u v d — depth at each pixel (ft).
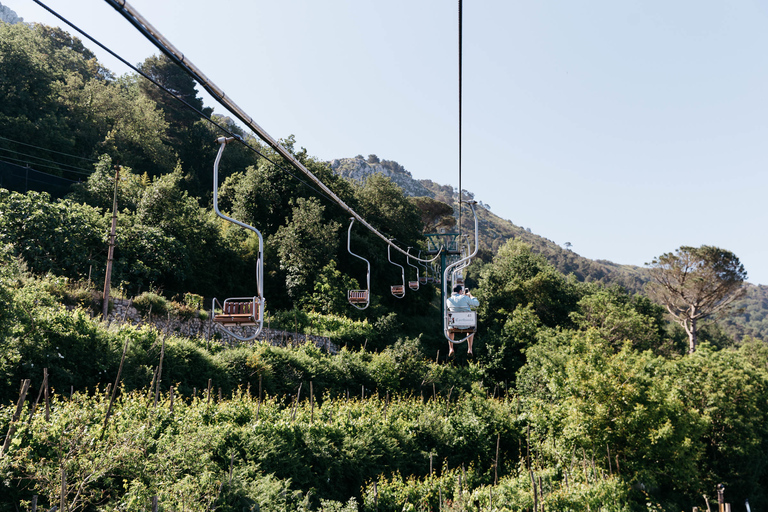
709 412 107.65
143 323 78.84
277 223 164.45
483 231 640.99
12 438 38.47
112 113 180.86
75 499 35.32
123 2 11.85
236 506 45.06
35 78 146.61
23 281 64.13
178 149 219.82
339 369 97.76
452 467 81.46
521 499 65.26
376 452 71.15
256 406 66.90
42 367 54.39
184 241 117.08
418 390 108.99
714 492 100.73
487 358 138.10
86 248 87.56
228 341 90.99
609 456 81.35
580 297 196.24
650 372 110.32
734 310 172.45
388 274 177.06
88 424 44.06
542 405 96.99
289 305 141.49
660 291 179.22
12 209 80.33
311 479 60.29
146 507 37.70
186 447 46.70
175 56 13.89
